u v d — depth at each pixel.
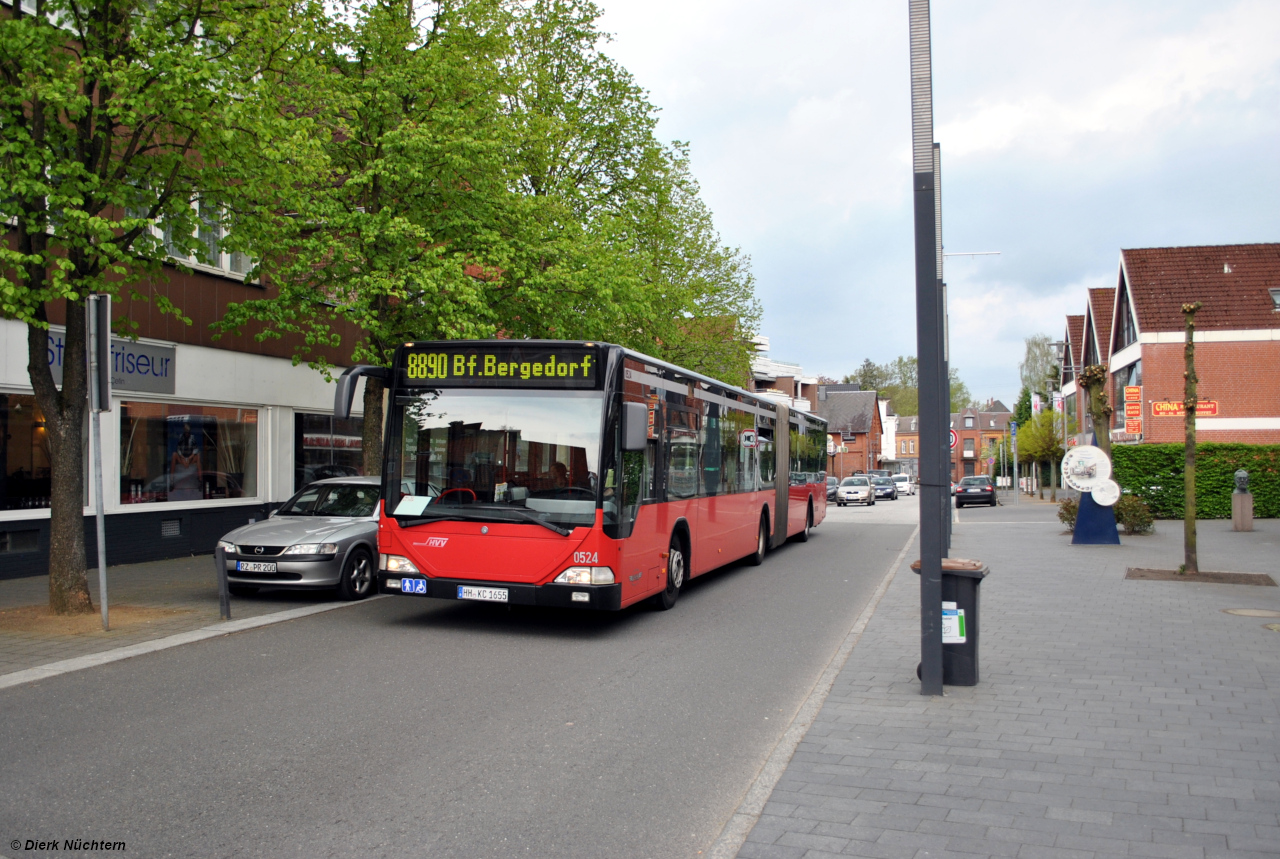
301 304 14.73
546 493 9.42
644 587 10.38
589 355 9.57
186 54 9.34
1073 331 56.31
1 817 4.58
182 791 4.96
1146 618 10.25
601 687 7.45
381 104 15.11
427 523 9.62
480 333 14.77
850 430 93.69
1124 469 29.42
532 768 5.43
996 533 24.22
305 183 13.91
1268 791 4.84
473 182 15.81
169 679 7.52
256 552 11.34
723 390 14.19
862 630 9.71
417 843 4.31
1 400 13.60
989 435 132.38
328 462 20.70
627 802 4.89
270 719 6.37
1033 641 8.95
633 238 24.27
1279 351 34.44
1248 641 8.91
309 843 4.30
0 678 7.45
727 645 9.29
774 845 4.18
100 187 9.84
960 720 6.21
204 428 17.41
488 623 10.36
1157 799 4.73
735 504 14.95
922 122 6.87
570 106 23.12
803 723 6.17
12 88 8.94
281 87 13.12
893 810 4.59
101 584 9.39
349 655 8.55
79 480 10.25
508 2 21.06
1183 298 35.78
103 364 9.32
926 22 6.88
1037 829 4.34
